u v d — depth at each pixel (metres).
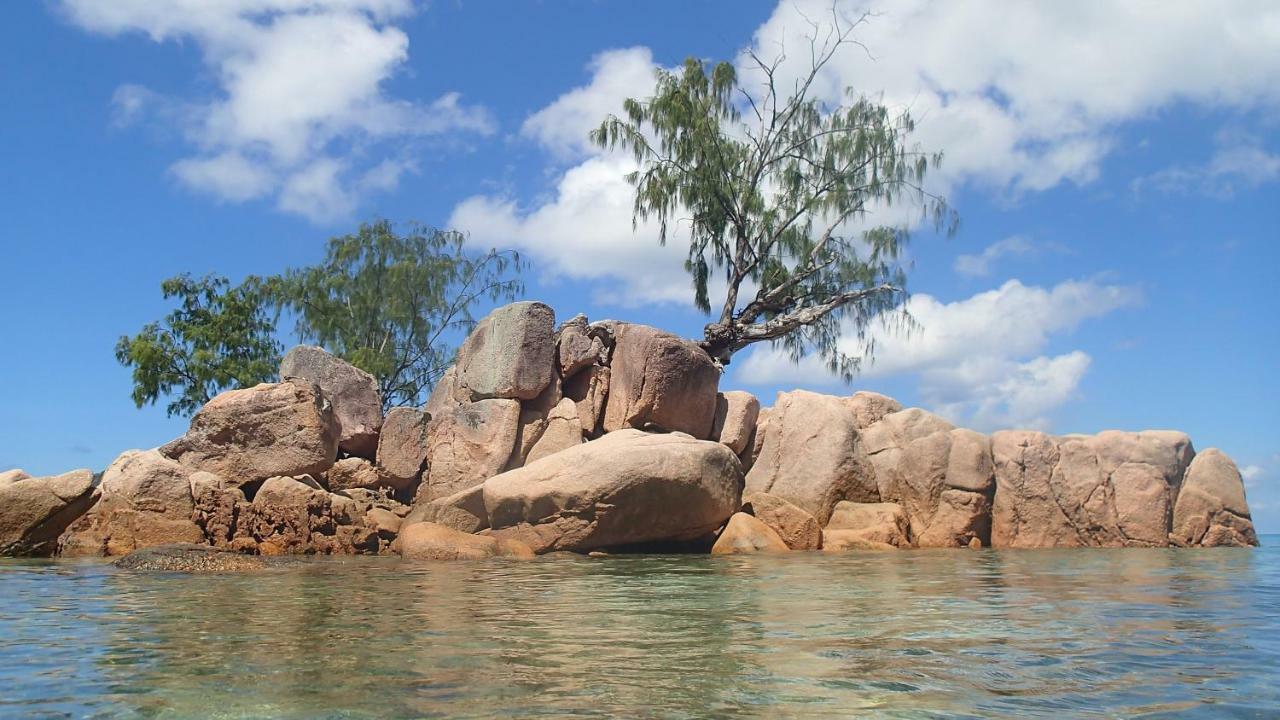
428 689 5.09
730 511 16.59
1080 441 18.88
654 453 15.93
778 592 9.72
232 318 30.89
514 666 5.66
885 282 28.75
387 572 12.27
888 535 17.36
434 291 35.41
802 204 28.72
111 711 4.70
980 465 18.48
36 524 15.80
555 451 19.22
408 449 19.69
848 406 20.28
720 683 5.21
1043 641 6.57
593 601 8.91
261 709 4.71
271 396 18.14
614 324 20.81
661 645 6.38
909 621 7.51
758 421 20.34
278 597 9.33
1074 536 18.20
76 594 9.62
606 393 20.14
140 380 29.28
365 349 32.81
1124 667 5.68
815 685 5.18
